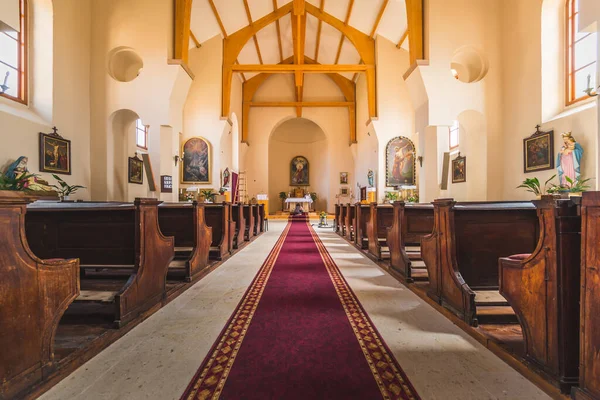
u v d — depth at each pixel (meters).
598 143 5.05
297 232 10.90
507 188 8.66
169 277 4.22
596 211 1.54
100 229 3.11
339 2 12.34
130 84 9.03
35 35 7.43
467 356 2.27
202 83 13.22
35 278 1.83
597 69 4.87
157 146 9.01
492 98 8.85
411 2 9.20
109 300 2.73
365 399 1.78
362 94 16.88
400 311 3.15
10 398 1.67
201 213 4.57
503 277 2.27
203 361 2.19
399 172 13.50
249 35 13.49
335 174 18.58
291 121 21.09
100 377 2.01
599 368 1.54
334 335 2.60
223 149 13.79
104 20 9.05
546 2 7.46
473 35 8.86
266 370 2.08
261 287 3.99
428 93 8.82
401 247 4.32
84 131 8.73
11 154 6.48
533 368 1.97
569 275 1.79
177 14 9.45
